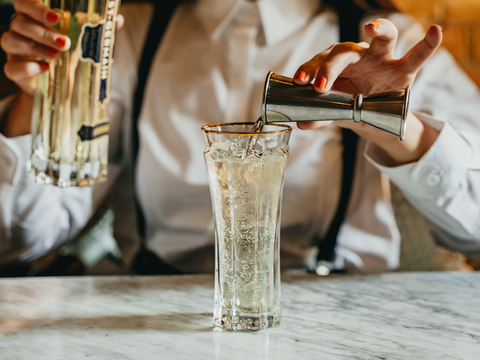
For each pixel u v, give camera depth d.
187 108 1.18
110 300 0.79
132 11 1.30
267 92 0.68
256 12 1.17
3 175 1.03
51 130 0.78
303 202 1.14
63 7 0.75
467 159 0.95
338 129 1.16
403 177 0.94
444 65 1.22
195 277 0.87
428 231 1.22
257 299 0.71
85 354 0.66
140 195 1.21
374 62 0.78
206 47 1.20
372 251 1.16
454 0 1.91
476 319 0.74
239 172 0.67
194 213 1.16
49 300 0.79
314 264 1.17
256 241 0.70
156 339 0.69
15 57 0.83
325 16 1.22
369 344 0.68
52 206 1.14
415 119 0.90
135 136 1.23
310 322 0.73
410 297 0.80
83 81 0.77
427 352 0.67
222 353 0.66
